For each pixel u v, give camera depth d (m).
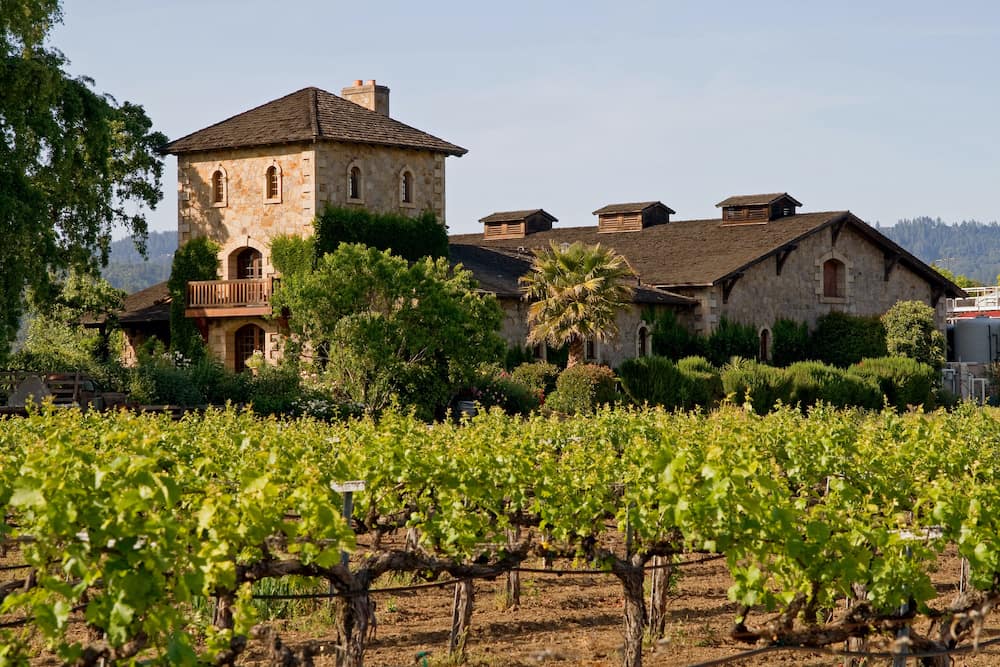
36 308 44.97
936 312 60.41
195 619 9.17
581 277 41.44
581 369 39.09
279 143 41.53
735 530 10.13
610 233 60.81
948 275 130.50
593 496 12.74
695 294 49.91
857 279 56.81
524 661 12.52
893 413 22.02
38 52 40.09
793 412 22.80
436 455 13.09
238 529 8.49
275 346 41.22
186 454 14.88
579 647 13.14
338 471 11.42
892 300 58.56
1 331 34.91
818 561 9.91
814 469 15.28
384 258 35.84
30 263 36.12
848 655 9.88
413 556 11.29
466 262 47.12
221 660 8.79
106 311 46.31
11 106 36.50
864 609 10.19
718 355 49.47
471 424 18.83
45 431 14.98
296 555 10.69
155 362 35.97
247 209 42.62
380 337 34.38
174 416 32.47
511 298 43.47
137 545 7.65
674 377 40.34
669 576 13.61
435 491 12.91
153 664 7.71
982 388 56.00
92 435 14.81
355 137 41.97
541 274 42.19
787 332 53.16
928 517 10.70
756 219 56.31
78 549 7.45
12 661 7.43
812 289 54.75
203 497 9.85
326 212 41.41
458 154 45.12
